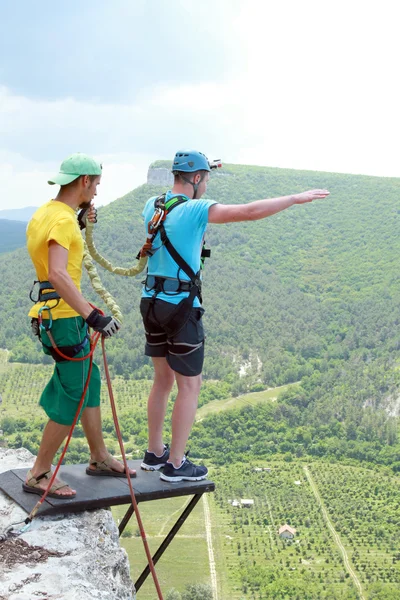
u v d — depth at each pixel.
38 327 3.97
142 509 89.81
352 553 111.56
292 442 169.88
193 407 4.27
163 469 4.26
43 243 3.79
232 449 166.38
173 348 4.23
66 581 3.27
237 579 94.75
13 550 3.52
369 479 149.50
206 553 103.38
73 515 3.89
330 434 173.00
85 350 4.01
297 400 189.62
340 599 93.81
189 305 4.18
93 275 4.05
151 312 4.23
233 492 138.38
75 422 3.98
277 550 109.44
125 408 164.50
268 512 128.62
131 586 3.62
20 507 3.90
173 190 4.37
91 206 4.14
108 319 3.77
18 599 3.06
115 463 4.33
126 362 197.25
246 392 194.38
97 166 3.99
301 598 91.75
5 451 5.00
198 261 4.26
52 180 3.87
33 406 166.12
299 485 145.38
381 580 100.50
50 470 4.07
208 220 4.12
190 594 84.44
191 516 121.62
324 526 123.50
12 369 197.12
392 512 130.38
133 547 74.75
